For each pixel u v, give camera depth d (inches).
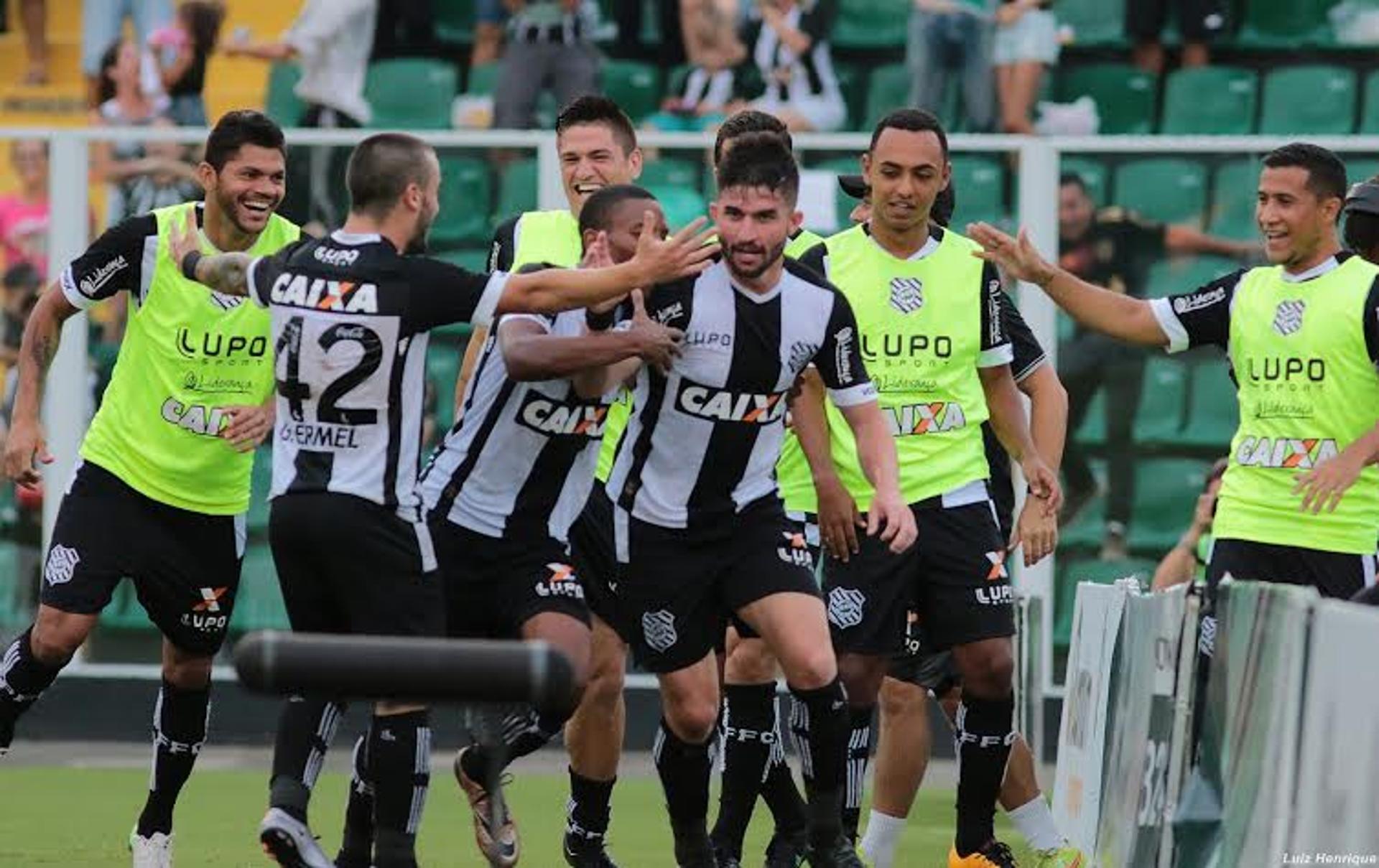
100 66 2042.3
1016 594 1321.4
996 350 979.3
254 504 1641.2
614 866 964.6
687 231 764.0
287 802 761.6
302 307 772.0
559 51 1934.1
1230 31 2007.9
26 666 967.6
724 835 925.8
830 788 872.9
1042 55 1914.4
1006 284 1606.8
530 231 959.0
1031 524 986.1
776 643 855.1
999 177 1601.9
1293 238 951.6
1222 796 684.1
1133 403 1608.0
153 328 958.4
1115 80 1983.3
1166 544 1606.8
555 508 837.2
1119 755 874.1
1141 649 829.2
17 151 1633.9
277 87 2049.7
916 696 1041.5
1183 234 1590.8
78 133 1628.9
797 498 1029.8
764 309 836.0
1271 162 955.3
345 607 790.5
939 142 960.3
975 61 1920.5
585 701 913.5
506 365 779.4
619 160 949.8
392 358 769.6
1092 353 1608.0
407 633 780.0
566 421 818.8
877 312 969.5
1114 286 1598.2
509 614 828.0
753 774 922.7
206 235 953.5
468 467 829.2
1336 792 578.2
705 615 872.3
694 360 837.8
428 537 788.6
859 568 956.6
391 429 775.1
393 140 780.6
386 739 788.0
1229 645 686.5
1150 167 1593.3
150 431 958.4
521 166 1640.0
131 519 960.9
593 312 826.2
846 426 975.6
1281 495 961.5
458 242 1644.9
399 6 2049.7
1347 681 575.2
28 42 2140.7
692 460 855.1
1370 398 948.6
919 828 1267.2
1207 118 1977.1
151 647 1665.8
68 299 962.7
